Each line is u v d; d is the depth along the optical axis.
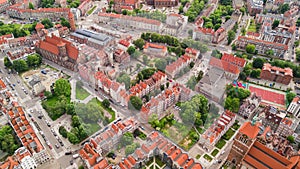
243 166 198.12
